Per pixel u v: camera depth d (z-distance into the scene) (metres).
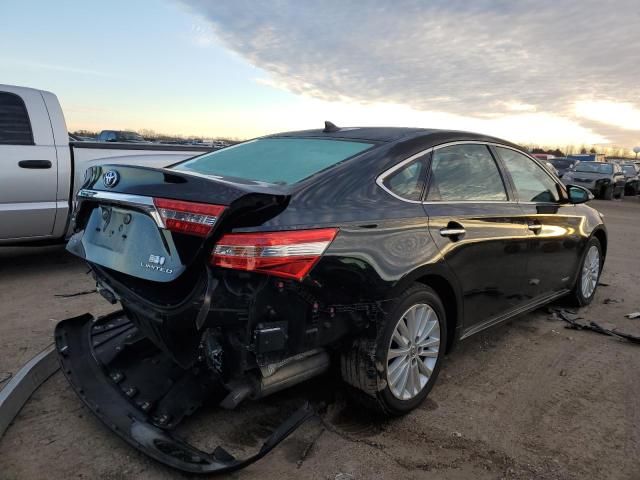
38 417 3.02
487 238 3.63
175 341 2.56
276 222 2.50
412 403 3.20
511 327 4.91
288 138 3.75
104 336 3.43
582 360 4.16
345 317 2.78
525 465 2.77
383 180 3.09
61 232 5.96
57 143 5.84
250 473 2.63
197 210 2.44
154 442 2.60
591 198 4.86
